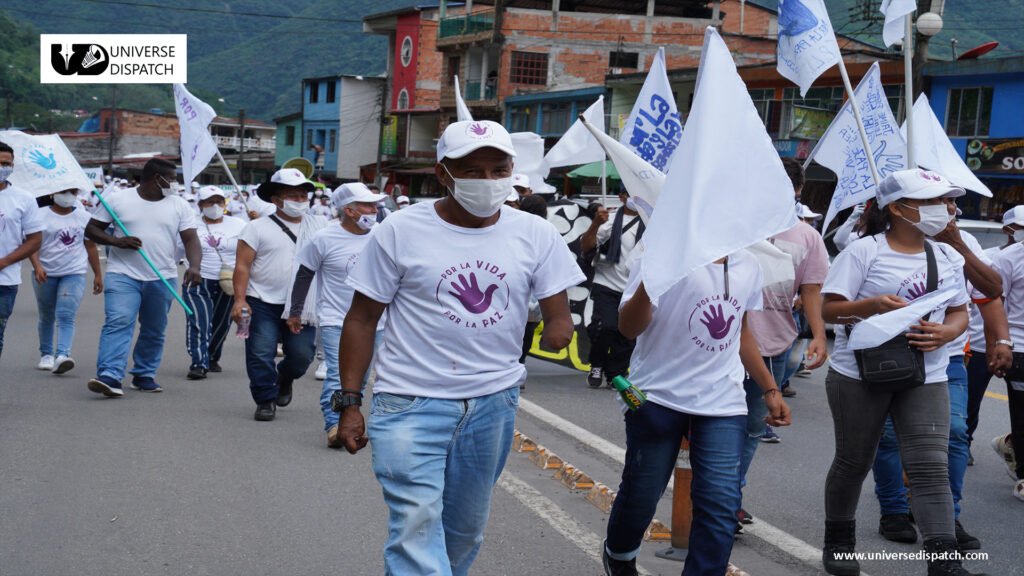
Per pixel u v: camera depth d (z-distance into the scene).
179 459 7.02
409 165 54.66
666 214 4.04
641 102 8.86
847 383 5.11
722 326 4.44
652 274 3.98
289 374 8.55
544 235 3.96
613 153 4.91
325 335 7.45
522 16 46.28
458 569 4.06
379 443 3.79
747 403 5.66
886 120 9.02
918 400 4.98
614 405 9.74
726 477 4.38
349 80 64.69
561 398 10.05
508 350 3.93
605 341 10.09
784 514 6.42
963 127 27.94
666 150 8.85
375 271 3.87
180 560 5.08
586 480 6.68
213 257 11.21
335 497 6.27
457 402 3.83
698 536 4.38
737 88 4.09
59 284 10.21
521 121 45.16
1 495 6.03
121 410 8.54
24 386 9.41
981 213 27.62
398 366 3.84
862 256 5.07
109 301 9.01
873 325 4.88
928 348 4.88
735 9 50.62
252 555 5.20
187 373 10.57
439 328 3.81
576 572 5.12
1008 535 6.14
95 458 6.95
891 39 7.39
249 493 6.28
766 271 4.83
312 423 8.38
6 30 116.12
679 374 4.45
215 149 12.41
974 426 7.00
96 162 84.44
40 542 5.26
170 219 9.22
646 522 4.62
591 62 46.56
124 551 5.18
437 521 3.77
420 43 56.06
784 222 4.03
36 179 9.06
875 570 5.36
